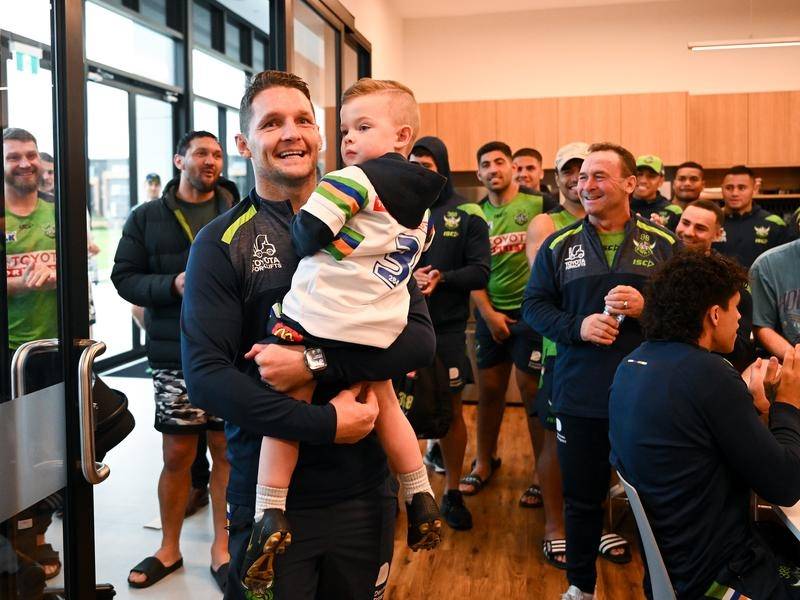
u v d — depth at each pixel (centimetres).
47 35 174
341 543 145
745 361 261
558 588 294
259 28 714
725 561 169
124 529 343
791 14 720
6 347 164
